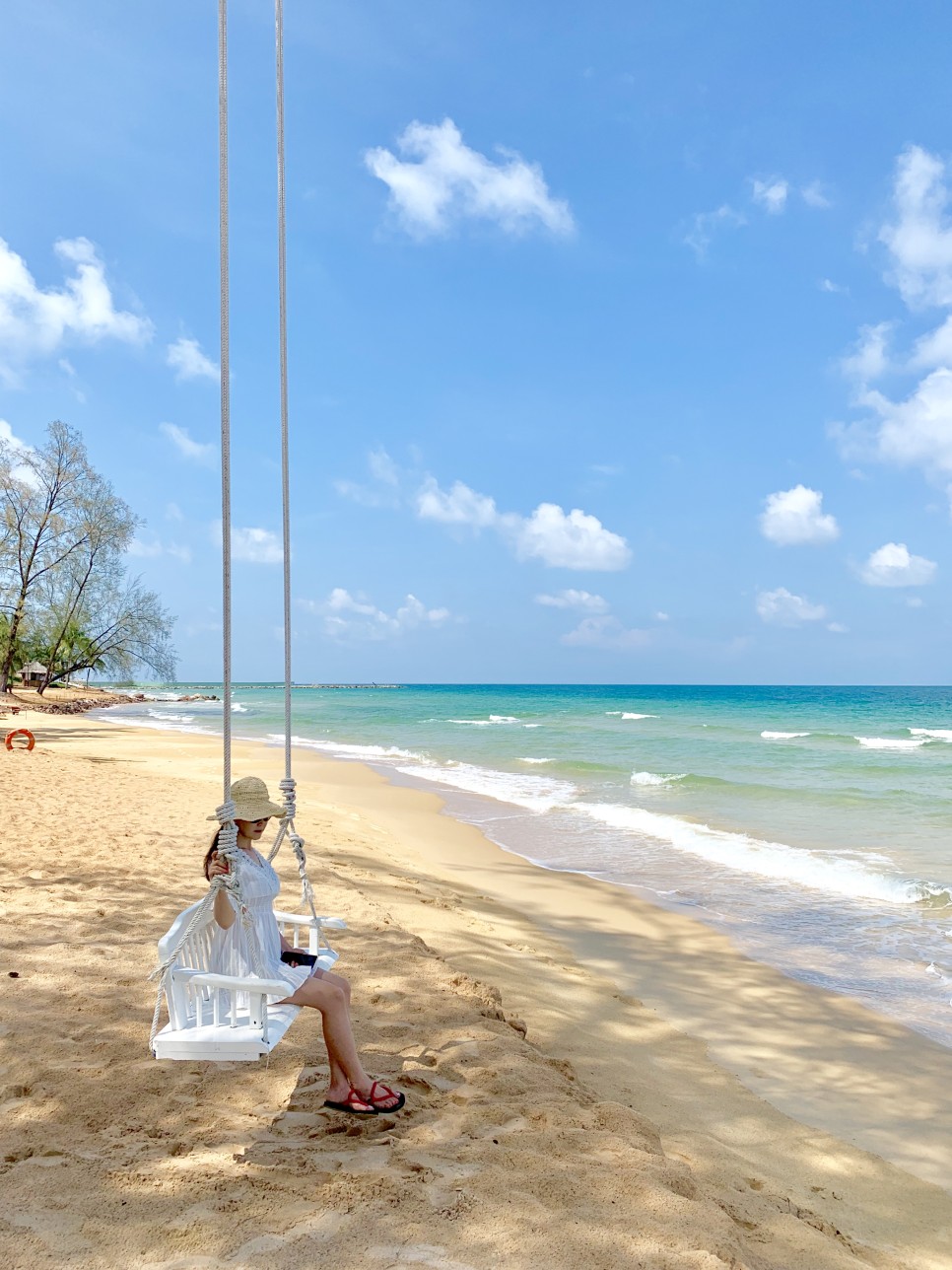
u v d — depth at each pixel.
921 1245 3.60
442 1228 2.75
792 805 16.89
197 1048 3.11
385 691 177.38
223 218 3.78
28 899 6.96
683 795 18.22
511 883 10.41
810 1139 4.49
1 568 45.50
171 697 94.38
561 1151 3.36
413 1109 3.70
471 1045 4.44
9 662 50.16
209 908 3.52
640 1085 4.83
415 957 6.00
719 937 8.41
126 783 15.32
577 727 44.28
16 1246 2.57
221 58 3.83
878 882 10.49
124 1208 2.82
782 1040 5.93
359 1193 2.94
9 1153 3.20
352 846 11.22
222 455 3.69
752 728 43.50
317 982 3.57
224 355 3.73
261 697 106.31
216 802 13.62
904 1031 6.17
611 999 6.38
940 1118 4.84
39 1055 4.13
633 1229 2.79
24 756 18.39
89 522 47.44
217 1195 2.92
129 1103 3.70
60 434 46.50
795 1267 3.03
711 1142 4.20
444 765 24.16
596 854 12.29
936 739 36.44
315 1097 3.80
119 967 5.49
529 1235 2.72
